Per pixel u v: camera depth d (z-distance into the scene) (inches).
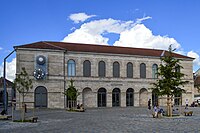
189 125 1036.5
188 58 3137.3
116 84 2829.7
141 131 845.2
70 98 2469.2
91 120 1280.8
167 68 1572.3
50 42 2842.0
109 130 874.1
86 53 2723.9
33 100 2503.7
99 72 2780.5
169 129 899.4
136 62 2920.8
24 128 952.9
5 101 1461.6
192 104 2947.8
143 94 2962.6
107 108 2588.6
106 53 2795.3
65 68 2645.2
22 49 2497.5
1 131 866.8
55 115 1665.8
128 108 2581.2
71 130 882.1
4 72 1455.5
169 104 1577.3
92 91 2741.1
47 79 2561.5
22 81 1360.7
